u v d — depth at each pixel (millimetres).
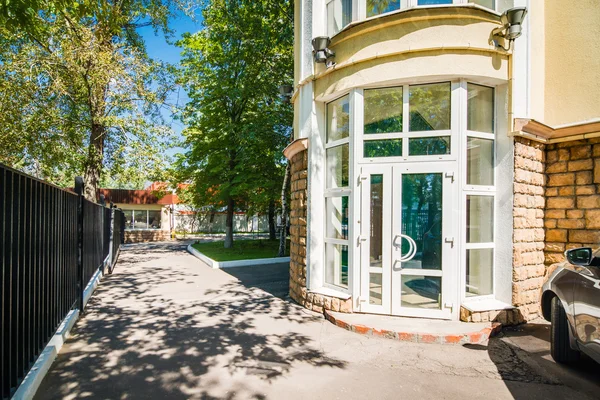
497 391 3369
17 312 2910
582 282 3512
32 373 3348
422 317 5145
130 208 27875
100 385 3400
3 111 9859
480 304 5180
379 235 5406
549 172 5770
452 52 5105
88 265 6949
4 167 2652
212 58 15844
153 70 12500
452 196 5102
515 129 5238
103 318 5625
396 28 5305
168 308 6254
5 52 9969
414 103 5426
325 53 5863
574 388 3436
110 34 11109
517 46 5328
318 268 6227
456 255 5074
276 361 3988
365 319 5148
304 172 6496
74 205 5523
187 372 3699
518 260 5262
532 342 4570
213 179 16656
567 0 5578
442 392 3346
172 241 26047
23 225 3123
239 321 5449
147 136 11859
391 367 3863
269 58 14086
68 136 11656
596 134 5195
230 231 17438
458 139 5129
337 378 3604
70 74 10688
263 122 13680
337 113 6180
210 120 16172
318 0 6418
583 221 5371
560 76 5621
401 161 5305
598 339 3191
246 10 13227
